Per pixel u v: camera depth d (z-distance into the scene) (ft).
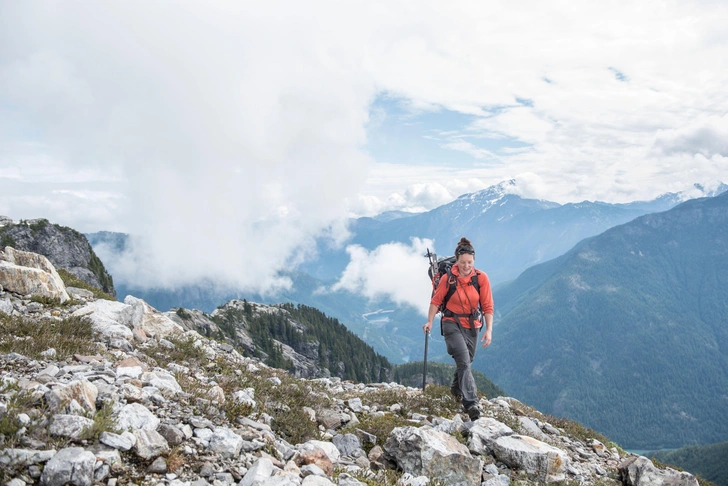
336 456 19.53
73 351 22.71
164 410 17.34
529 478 21.70
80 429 13.41
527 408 38.73
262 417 21.18
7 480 11.02
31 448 12.39
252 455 16.08
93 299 40.34
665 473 24.61
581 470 25.59
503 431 25.71
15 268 32.48
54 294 33.76
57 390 14.74
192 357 29.27
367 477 17.75
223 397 21.02
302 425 21.88
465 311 29.68
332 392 36.29
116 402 16.33
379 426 25.22
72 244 311.88
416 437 20.11
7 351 20.45
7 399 14.20
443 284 29.91
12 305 29.09
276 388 26.91
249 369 30.94
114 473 12.78
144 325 31.63
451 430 25.90
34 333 23.70
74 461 11.80
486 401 36.96
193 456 14.82
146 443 14.19
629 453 34.06
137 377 19.89
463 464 19.39
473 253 29.14
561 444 30.55
